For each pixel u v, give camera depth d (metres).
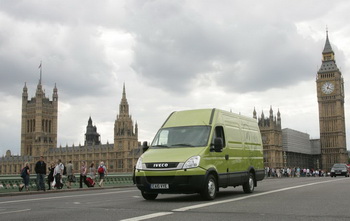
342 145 186.75
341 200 17.95
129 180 47.19
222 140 20.33
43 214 14.06
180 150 18.36
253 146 24.44
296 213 13.54
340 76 194.12
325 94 191.62
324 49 196.12
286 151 165.75
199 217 12.60
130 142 186.00
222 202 17.22
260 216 12.84
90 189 36.50
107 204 17.44
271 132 157.62
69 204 18.09
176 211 14.12
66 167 36.94
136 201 18.86
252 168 23.73
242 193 23.20
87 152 196.12
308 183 36.09
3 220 12.66
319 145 193.12
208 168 18.25
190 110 20.98
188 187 17.38
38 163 31.80
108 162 187.88
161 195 23.05
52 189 35.59
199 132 19.38
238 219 12.20
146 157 18.39
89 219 12.48
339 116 187.75
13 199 22.94
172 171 17.39
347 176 69.81
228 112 22.03
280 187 29.39
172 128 20.08
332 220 12.02
